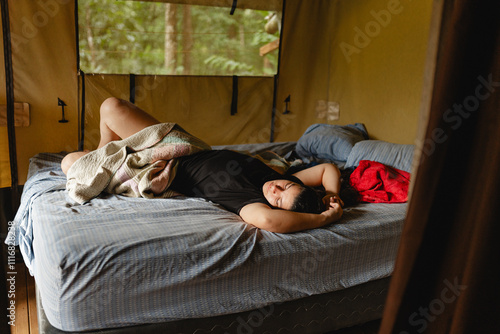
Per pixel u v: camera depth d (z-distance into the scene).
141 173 1.91
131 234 1.37
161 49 3.18
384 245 1.69
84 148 3.10
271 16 3.40
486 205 0.35
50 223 1.46
